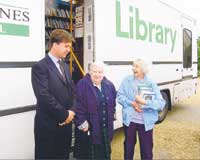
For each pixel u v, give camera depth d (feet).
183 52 28.86
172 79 26.22
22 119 11.48
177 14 27.17
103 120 11.75
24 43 11.49
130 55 18.85
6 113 10.91
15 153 11.32
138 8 19.79
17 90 11.26
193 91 32.40
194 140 20.63
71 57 17.30
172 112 30.60
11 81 11.04
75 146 12.11
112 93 12.07
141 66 13.28
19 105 11.34
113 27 17.02
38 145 10.95
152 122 13.32
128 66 18.60
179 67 27.78
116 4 17.28
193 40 31.73
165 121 26.16
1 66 10.69
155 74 22.74
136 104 13.20
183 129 23.44
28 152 11.78
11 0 11.03
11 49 11.02
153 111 13.34
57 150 11.21
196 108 33.12
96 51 15.76
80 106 11.64
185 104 36.01
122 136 20.99
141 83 13.43
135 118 13.38
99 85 11.90
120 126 17.90
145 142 13.47
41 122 10.77
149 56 21.53
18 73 11.28
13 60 11.09
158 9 23.06
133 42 19.20
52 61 10.96
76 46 17.28
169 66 25.49
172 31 26.02
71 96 11.43
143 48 20.58
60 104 10.87
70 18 18.02
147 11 21.15
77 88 11.77
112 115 12.01
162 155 17.75
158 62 23.24
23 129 11.53
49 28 19.02
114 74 17.16
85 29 16.40
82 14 16.63
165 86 24.76
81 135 11.83
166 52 24.71
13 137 11.21
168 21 25.08
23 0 11.44
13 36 11.08
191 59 31.19
